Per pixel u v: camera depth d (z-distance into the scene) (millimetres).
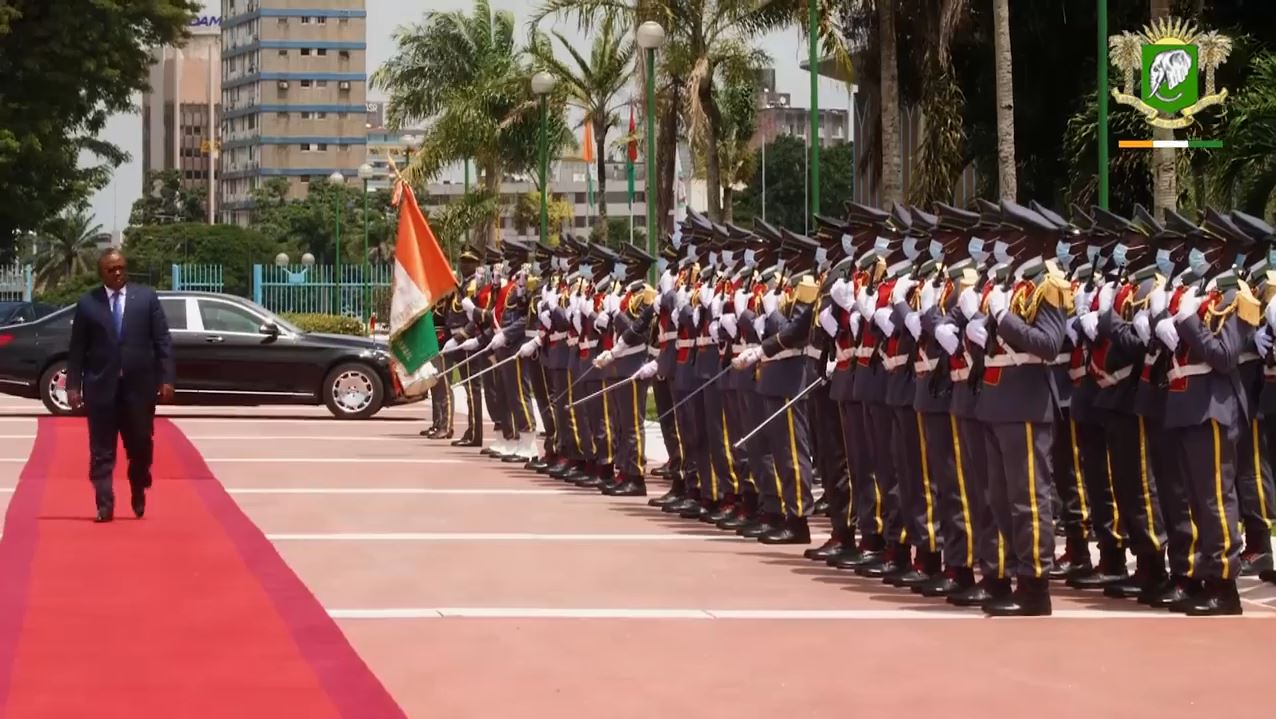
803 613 10484
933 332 10922
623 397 16562
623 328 16531
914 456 11422
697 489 15078
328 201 107625
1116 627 10125
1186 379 10477
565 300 17953
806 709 7988
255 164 155250
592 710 7941
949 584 11078
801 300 12555
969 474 10938
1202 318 10359
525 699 8148
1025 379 10484
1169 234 10719
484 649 9250
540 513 15188
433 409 22906
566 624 9977
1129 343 10859
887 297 11555
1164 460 10719
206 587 11016
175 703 8008
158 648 9188
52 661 8852
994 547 10641
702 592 11172
